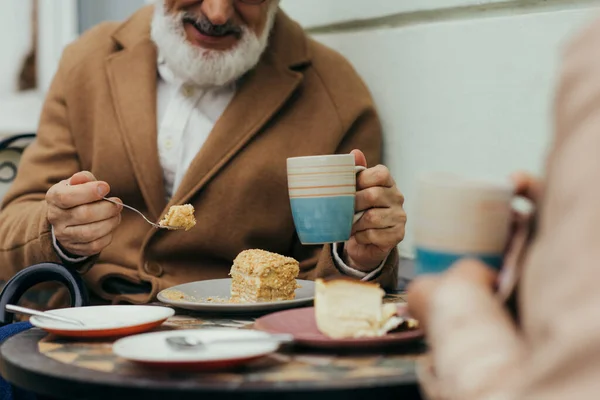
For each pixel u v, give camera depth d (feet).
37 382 2.96
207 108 6.57
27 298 7.24
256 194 6.29
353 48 7.34
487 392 1.94
